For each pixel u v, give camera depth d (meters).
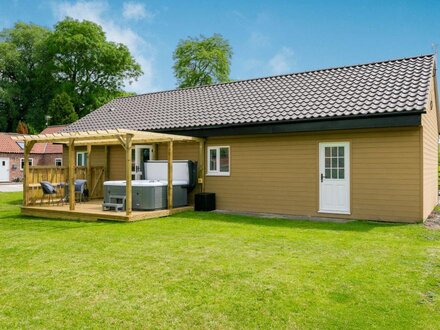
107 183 11.56
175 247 6.75
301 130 10.38
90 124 16.17
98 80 43.84
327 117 9.83
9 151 34.94
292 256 6.06
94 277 5.05
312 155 10.71
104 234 8.11
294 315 3.85
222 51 41.00
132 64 43.88
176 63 41.69
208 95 15.05
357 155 10.03
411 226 8.80
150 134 10.53
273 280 4.87
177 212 11.51
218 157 12.47
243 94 13.79
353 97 10.52
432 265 5.53
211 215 11.00
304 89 12.32
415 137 9.26
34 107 45.16
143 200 11.08
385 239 7.36
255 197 11.70
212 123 11.97
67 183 13.45
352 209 10.10
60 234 8.20
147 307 4.07
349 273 5.15
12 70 44.94
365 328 3.57
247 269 5.35
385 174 9.66
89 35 40.75
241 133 11.41
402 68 11.38
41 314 3.92
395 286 4.64
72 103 41.31
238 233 8.08
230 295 4.38
